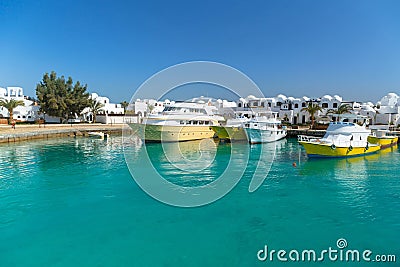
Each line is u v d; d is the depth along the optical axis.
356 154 24.83
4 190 14.08
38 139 36.91
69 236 9.25
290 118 58.75
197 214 11.21
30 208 11.66
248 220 10.64
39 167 19.67
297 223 10.38
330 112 54.62
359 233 9.60
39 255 8.12
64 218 10.67
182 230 9.77
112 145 32.56
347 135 24.59
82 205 12.08
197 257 8.07
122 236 9.28
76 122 60.84
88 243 8.81
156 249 8.49
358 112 53.84
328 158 23.64
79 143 34.28
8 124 49.25
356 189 14.77
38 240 8.97
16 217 10.74
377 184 15.76
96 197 13.16
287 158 24.38
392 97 62.41
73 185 15.09
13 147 29.62
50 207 11.80
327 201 12.82
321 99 59.16
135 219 10.65
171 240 9.05
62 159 23.05
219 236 9.35
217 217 10.91
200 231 9.70
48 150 28.14
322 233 9.59
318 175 17.94
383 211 11.59
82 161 22.23
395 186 15.34
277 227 10.05
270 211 11.59
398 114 52.56
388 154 27.14
